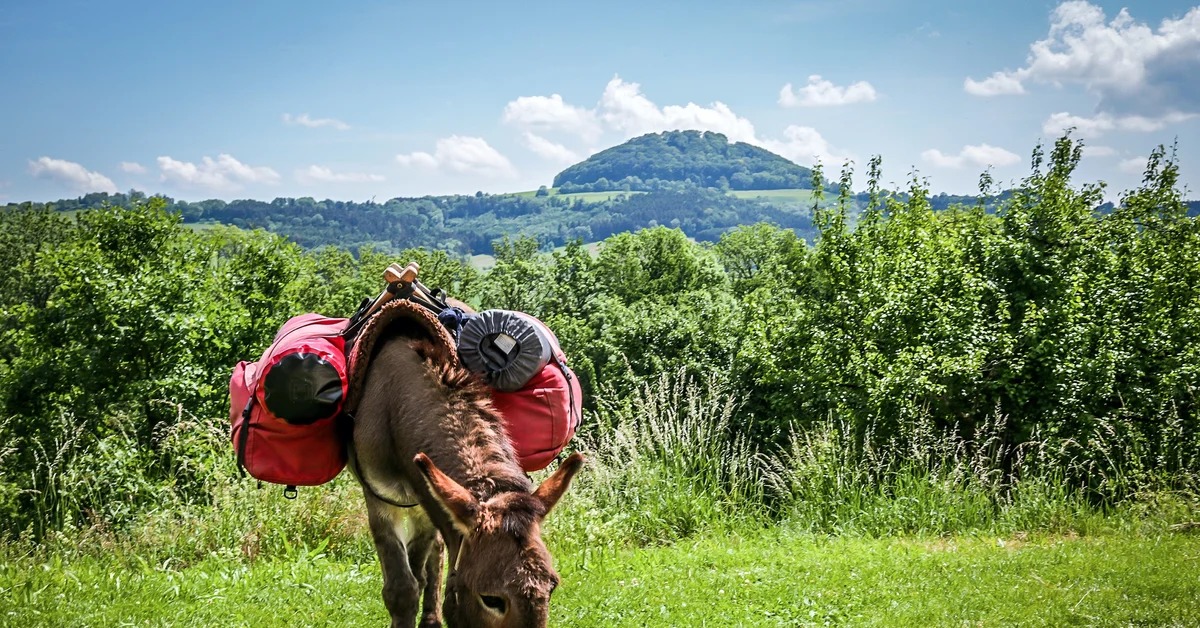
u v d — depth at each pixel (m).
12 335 24.47
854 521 7.79
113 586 5.36
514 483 3.28
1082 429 11.38
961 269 14.34
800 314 17.38
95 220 26.69
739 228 67.56
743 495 8.26
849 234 18.36
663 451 8.29
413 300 4.63
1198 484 8.40
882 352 14.46
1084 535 7.49
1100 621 4.73
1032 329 12.61
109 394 22.75
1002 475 8.73
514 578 2.80
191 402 21.95
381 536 4.03
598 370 29.53
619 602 5.23
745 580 5.68
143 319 23.09
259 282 27.03
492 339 4.08
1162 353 12.51
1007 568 5.81
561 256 55.22
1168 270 13.71
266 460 4.10
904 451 9.09
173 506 7.78
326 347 4.09
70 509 7.72
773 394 16.75
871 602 5.23
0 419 20.91
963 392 12.70
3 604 4.92
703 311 29.75
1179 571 5.57
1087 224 14.90
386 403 3.91
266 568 5.94
